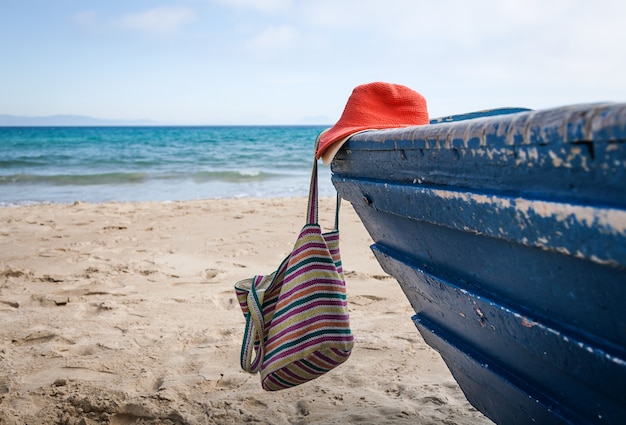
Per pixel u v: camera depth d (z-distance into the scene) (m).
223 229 7.79
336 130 2.09
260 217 8.76
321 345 2.07
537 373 1.57
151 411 2.79
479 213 1.39
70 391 3.01
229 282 5.26
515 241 1.31
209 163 24.34
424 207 1.63
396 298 4.64
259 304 2.23
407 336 3.78
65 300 4.72
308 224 2.13
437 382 3.08
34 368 3.35
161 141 53.56
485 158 1.30
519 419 1.88
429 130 1.47
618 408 1.31
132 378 3.21
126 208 10.04
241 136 71.06
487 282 1.57
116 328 4.06
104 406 2.83
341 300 2.14
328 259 2.12
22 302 4.70
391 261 2.13
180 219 8.68
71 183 16.08
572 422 1.50
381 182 1.82
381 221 2.03
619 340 1.19
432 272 1.84
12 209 10.12
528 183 1.21
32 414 2.79
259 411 2.82
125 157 28.11
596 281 1.16
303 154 31.91
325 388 3.04
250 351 2.32
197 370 3.32
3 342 3.80
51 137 63.44
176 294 4.90
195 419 2.72
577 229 1.11
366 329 3.95
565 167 1.09
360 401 2.88
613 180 1.01
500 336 1.61
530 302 1.41
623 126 0.93
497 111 2.44
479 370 1.90
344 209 9.66
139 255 6.32
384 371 3.25
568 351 1.32
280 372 2.12
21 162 23.17
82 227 8.08
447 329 2.03
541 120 1.11
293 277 2.12
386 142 1.68
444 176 1.49
